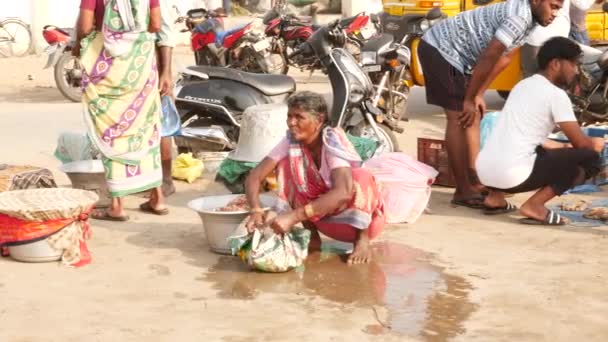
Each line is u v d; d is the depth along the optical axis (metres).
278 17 13.79
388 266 5.46
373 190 5.51
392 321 4.57
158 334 4.41
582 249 5.78
